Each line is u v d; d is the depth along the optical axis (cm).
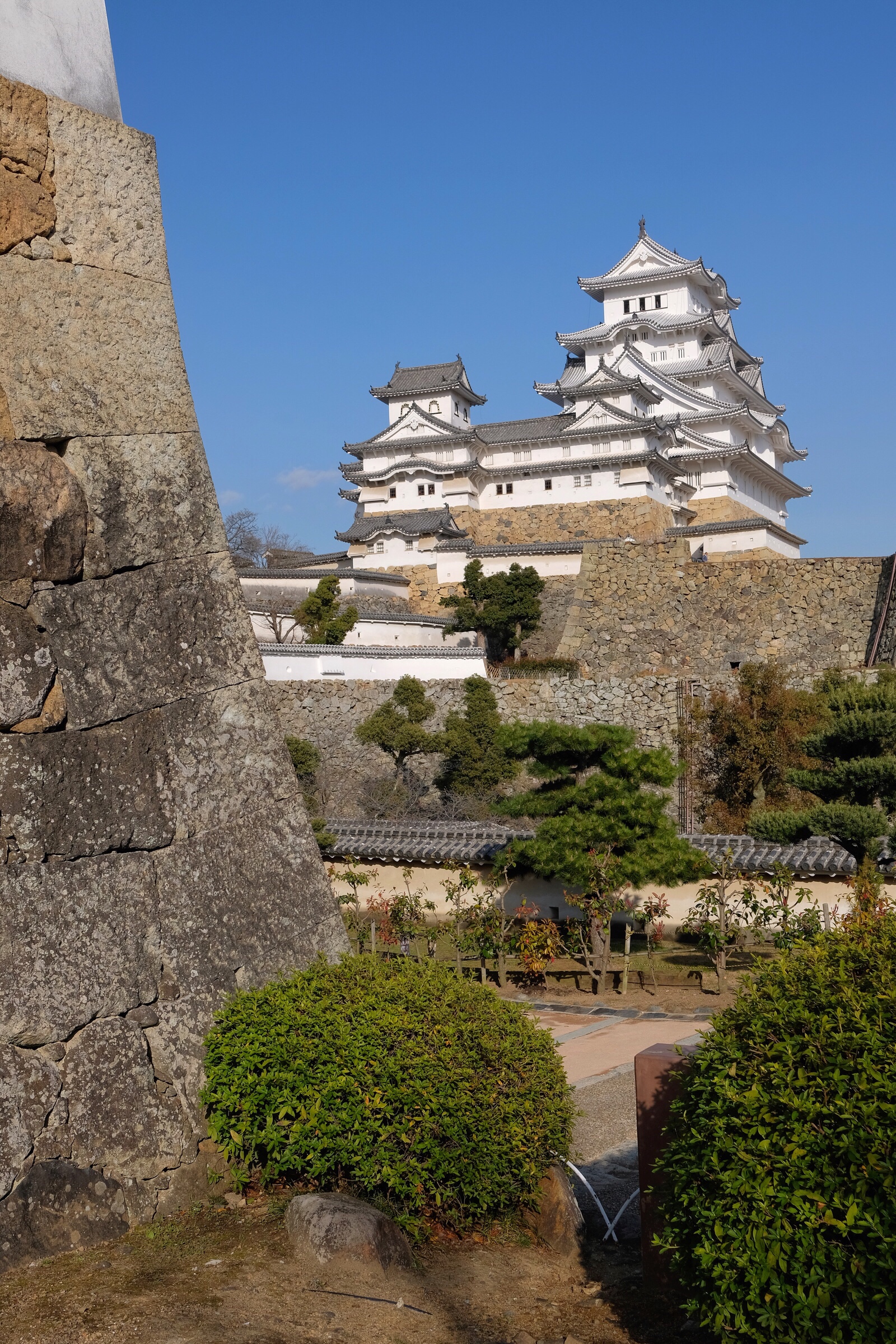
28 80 470
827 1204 302
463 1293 397
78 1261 382
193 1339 335
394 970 498
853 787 1459
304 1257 396
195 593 501
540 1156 461
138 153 511
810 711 2475
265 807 508
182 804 473
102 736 448
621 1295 420
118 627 465
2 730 416
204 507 514
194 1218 422
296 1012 443
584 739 1455
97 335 480
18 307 450
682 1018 1170
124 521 476
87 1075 412
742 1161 320
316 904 516
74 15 499
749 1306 309
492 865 1714
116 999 428
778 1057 334
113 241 493
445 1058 427
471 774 2789
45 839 418
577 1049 988
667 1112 434
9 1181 383
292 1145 425
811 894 1470
